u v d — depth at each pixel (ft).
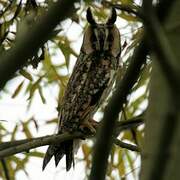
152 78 14.97
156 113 14.37
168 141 11.53
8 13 30.91
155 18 12.08
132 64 15.55
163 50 11.75
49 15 12.52
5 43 29.81
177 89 11.35
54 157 32.24
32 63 27.12
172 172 13.52
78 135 29.01
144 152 14.29
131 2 29.32
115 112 15.65
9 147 26.61
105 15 36.27
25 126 32.96
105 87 35.83
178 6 14.93
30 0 28.35
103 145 15.64
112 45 36.42
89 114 34.37
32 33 12.59
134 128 29.43
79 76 35.68
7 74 12.64
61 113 34.45
